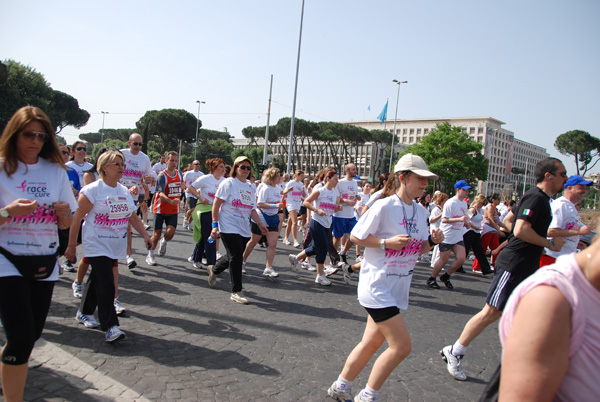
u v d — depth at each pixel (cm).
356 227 308
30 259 261
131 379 328
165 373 343
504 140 14000
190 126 6544
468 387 372
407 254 301
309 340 452
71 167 692
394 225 298
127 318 469
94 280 424
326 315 549
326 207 721
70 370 334
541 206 362
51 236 279
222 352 398
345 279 753
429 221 1009
